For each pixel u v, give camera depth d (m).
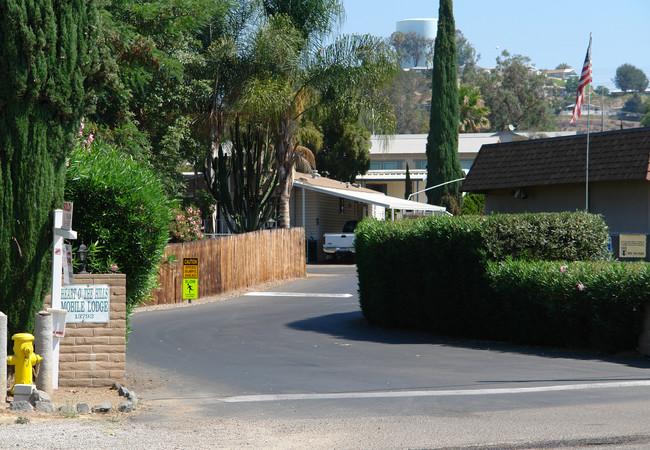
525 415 9.12
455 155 65.19
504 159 27.66
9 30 9.54
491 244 17.08
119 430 8.30
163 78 32.09
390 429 8.45
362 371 13.02
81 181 11.57
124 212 11.76
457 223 17.77
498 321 17.08
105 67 10.73
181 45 35.44
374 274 20.14
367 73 37.97
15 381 9.38
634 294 14.42
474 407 9.70
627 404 9.70
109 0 10.94
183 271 25.80
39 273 10.09
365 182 76.94
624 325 14.65
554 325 15.88
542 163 26.25
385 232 19.88
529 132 100.44
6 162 9.73
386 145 40.16
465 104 98.94
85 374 10.70
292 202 52.84
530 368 13.26
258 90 37.12
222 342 16.89
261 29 38.22
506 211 27.97
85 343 10.70
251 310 23.94
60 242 10.23
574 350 15.56
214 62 38.09
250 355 14.98
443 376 12.42
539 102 112.94
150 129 34.91
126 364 13.82
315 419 9.05
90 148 12.91
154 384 11.78
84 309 10.70
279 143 40.53
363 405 9.98
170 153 35.12
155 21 28.16
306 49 39.12
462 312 17.81
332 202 55.47
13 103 9.66
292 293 29.41
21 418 8.52
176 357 14.69
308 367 13.48
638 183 23.83
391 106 39.12
